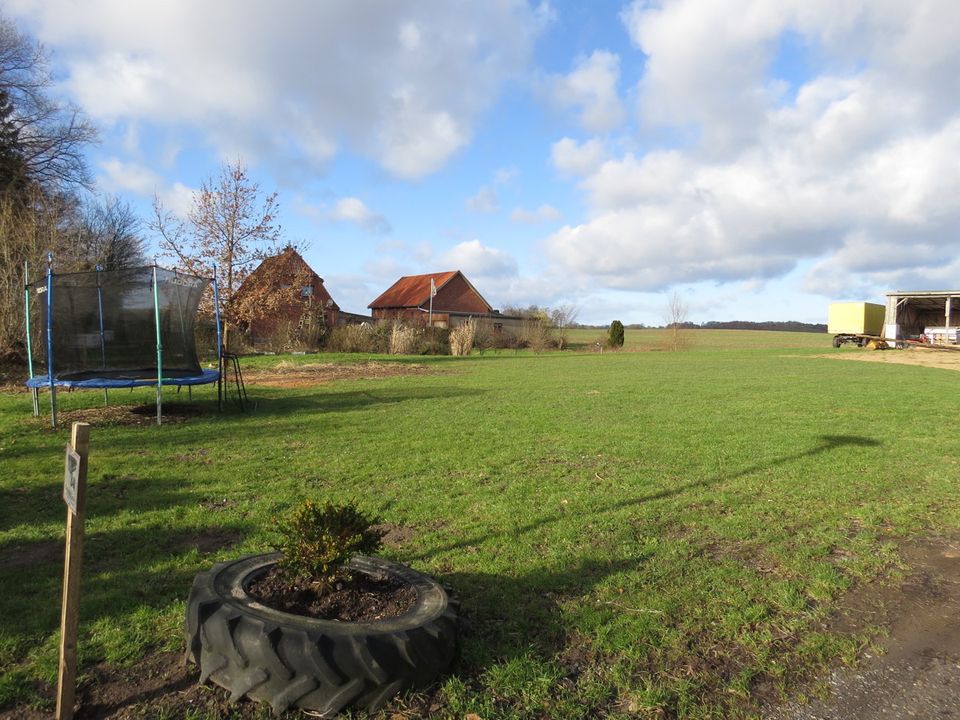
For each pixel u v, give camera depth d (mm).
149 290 12336
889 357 33562
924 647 3441
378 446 8609
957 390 17016
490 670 3062
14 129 29984
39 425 9695
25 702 2770
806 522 5520
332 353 29438
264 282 21328
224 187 20734
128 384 10055
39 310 15398
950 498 6371
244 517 5383
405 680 2779
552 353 42562
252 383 17250
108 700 2787
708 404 13781
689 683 3025
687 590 4039
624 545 4852
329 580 3141
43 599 3721
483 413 12016
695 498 6230
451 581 4102
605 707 2842
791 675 3137
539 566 4383
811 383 18781
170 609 3605
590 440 9297
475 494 6234
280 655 2662
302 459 7715
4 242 18297
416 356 30406
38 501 5766
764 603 3900
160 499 5844
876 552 4844
